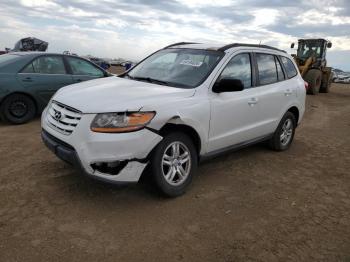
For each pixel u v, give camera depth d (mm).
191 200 4328
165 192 4164
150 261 3146
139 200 4211
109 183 3785
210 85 4660
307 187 5043
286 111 6281
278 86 5980
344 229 3926
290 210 4285
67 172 4891
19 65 7590
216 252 3332
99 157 3699
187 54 5262
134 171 3834
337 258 3383
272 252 3398
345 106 15125
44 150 5832
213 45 5375
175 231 3629
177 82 4750
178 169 4293
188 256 3248
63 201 4082
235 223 3875
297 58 20062
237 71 5160
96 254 3186
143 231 3588
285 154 6500
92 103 3896
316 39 19828
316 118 11125
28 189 4340
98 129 3703
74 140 3820
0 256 3074
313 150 6977
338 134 8781
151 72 5219
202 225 3781
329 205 4512
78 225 3617
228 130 4965
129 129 3734
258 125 5586
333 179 5434
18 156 5496
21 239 3328
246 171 5465
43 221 3650
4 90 7336
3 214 3746
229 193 4621
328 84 20969
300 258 3340
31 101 7750
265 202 4449
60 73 8109
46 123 4359
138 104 3869
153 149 3971
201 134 4480
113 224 3676
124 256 3186
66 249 3225
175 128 4215
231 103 4887
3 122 7836
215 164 5672
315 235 3754
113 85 4613
